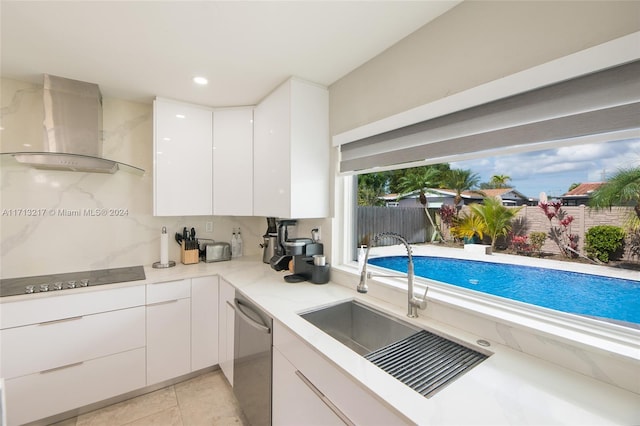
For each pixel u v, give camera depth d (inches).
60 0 46.7
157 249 97.6
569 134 36.4
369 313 61.4
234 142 94.0
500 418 28.8
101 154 84.3
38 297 63.6
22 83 76.4
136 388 75.2
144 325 76.1
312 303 61.1
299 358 47.1
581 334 37.9
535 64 39.9
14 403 61.7
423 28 54.9
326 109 80.2
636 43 31.2
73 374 67.6
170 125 88.4
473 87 46.6
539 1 39.6
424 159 54.9
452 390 33.3
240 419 70.1
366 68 67.8
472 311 47.1
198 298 84.2
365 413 34.2
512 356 40.3
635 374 32.2
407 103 58.1
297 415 47.6
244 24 53.6
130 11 49.7
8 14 49.9
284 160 76.1
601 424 28.1
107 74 73.0
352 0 47.4
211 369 90.3
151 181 95.6
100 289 70.3
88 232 86.0
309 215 76.8
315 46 61.3
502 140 43.0
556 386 33.9
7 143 74.8
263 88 81.3
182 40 58.7
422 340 47.6
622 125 32.5
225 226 111.7
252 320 62.0
